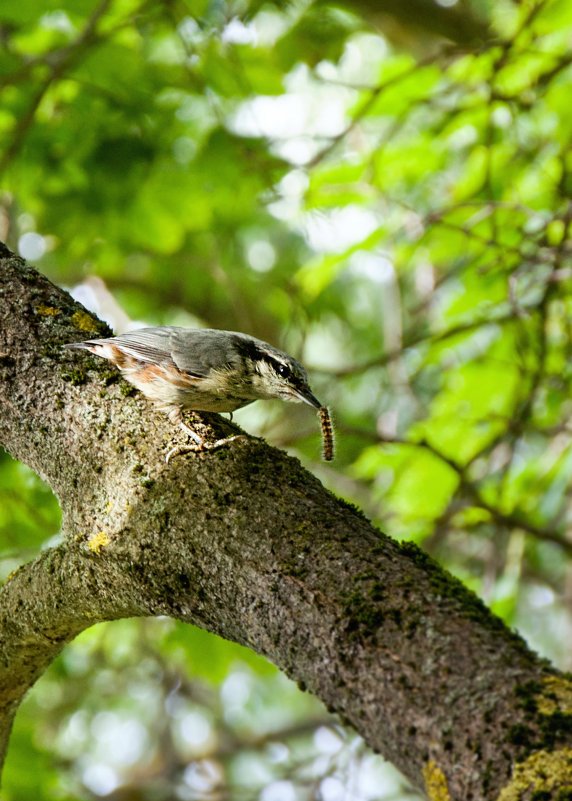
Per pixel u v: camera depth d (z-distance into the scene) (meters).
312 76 13.05
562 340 12.27
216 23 12.12
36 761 11.20
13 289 6.48
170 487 5.07
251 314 17.86
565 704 3.56
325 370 12.64
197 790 15.92
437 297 13.23
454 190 12.52
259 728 18.05
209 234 16.47
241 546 4.58
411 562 4.30
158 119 13.16
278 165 13.04
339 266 12.23
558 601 15.00
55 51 12.13
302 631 4.19
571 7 11.34
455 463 10.82
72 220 13.48
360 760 10.14
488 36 13.82
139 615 5.36
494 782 3.46
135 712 18.06
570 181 12.19
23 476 11.57
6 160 11.82
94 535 5.32
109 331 6.45
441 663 3.78
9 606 6.10
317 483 4.99
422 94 12.41
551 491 11.52
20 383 6.08
